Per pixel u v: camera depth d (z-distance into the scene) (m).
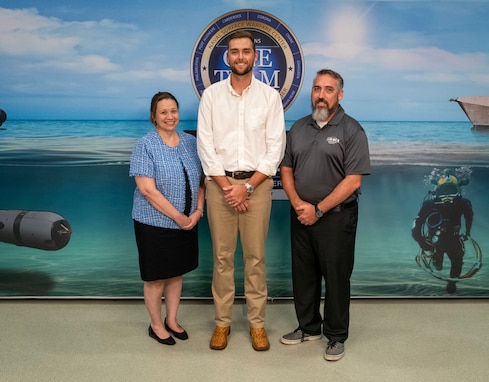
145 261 2.79
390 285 3.52
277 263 3.49
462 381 2.54
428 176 3.44
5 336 3.00
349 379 2.56
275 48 3.29
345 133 2.66
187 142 2.89
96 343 2.92
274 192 3.40
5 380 2.52
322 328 3.17
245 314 3.32
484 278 3.53
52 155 3.40
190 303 3.50
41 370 2.62
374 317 3.28
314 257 2.85
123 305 3.45
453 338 2.99
